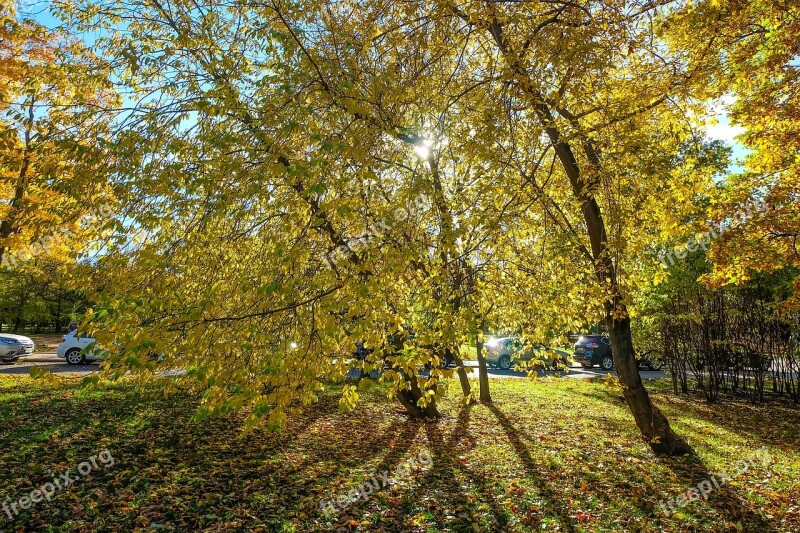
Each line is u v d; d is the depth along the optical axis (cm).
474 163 513
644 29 590
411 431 877
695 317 1280
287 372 324
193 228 398
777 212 637
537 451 758
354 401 396
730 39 661
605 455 739
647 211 734
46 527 443
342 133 384
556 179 802
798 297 667
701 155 773
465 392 1159
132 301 314
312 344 346
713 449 794
